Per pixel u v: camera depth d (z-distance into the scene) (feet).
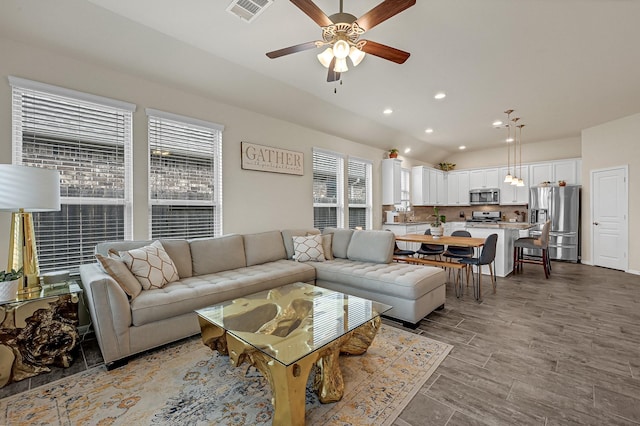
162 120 10.70
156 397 5.83
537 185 22.03
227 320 6.62
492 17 8.00
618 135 17.34
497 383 6.20
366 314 6.96
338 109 15.43
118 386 6.20
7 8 7.14
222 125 12.26
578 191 19.66
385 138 20.31
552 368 6.75
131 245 9.23
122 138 9.78
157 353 7.62
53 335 6.88
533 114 16.44
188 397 5.83
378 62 10.56
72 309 7.20
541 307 10.98
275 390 4.96
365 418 5.20
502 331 8.83
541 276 16.02
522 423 5.04
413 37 8.96
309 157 16.24
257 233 12.83
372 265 11.74
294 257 12.97
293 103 13.84
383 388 6.05
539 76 11.69
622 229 17.24
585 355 7.34
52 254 8.55
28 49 8.00
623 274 16.37
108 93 9.36
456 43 9.30
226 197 12.53
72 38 8.24
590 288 13.55
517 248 17.53
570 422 5.06
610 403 5.54
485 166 26.00
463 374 6.54
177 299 7.82
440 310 10.68
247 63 10.62
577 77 11.77
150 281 8.41
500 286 13.94
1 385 6.23
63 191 8.70
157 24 8.33
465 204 26.45
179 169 11.23
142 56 9.37
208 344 6.95
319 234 14.05
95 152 9.25
